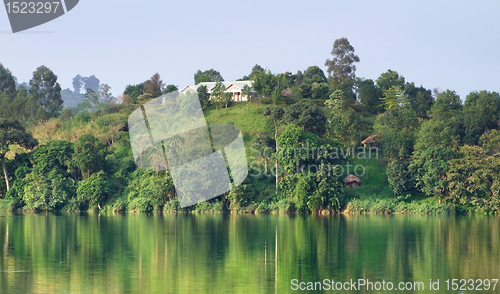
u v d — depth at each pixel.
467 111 88.25
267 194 72.50
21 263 31.48
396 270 30.22
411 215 66.50
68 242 40.09
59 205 74.62
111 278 27.56
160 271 29.39
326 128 80.44
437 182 69.56
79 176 79.31
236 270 29.81
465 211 68.69
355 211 68.00
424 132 77.31
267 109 82.12
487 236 44.38
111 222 56.41
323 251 36.31
